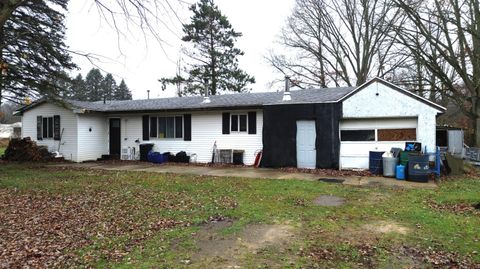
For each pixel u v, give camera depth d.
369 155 13.93
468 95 20.36
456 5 17.28
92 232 6.06
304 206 8.05
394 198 8.95
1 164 17.30
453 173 13.21
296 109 15.43
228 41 33.69
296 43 32.09
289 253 5.07
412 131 13.84
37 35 15.80
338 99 14.63
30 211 7.57
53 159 19.06
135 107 19.55
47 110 19.97
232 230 6.18
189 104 18.53
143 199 8.80
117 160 19.31
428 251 5.12
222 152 17.25
